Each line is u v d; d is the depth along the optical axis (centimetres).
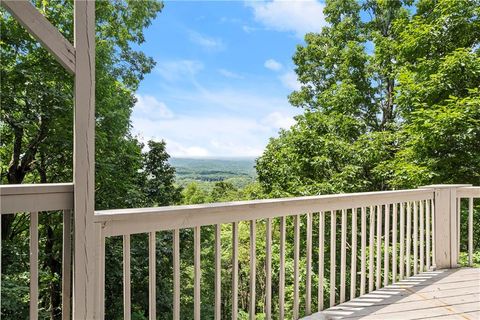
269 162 1227
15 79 877
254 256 232
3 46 890
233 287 222
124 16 1429
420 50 903
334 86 1316
